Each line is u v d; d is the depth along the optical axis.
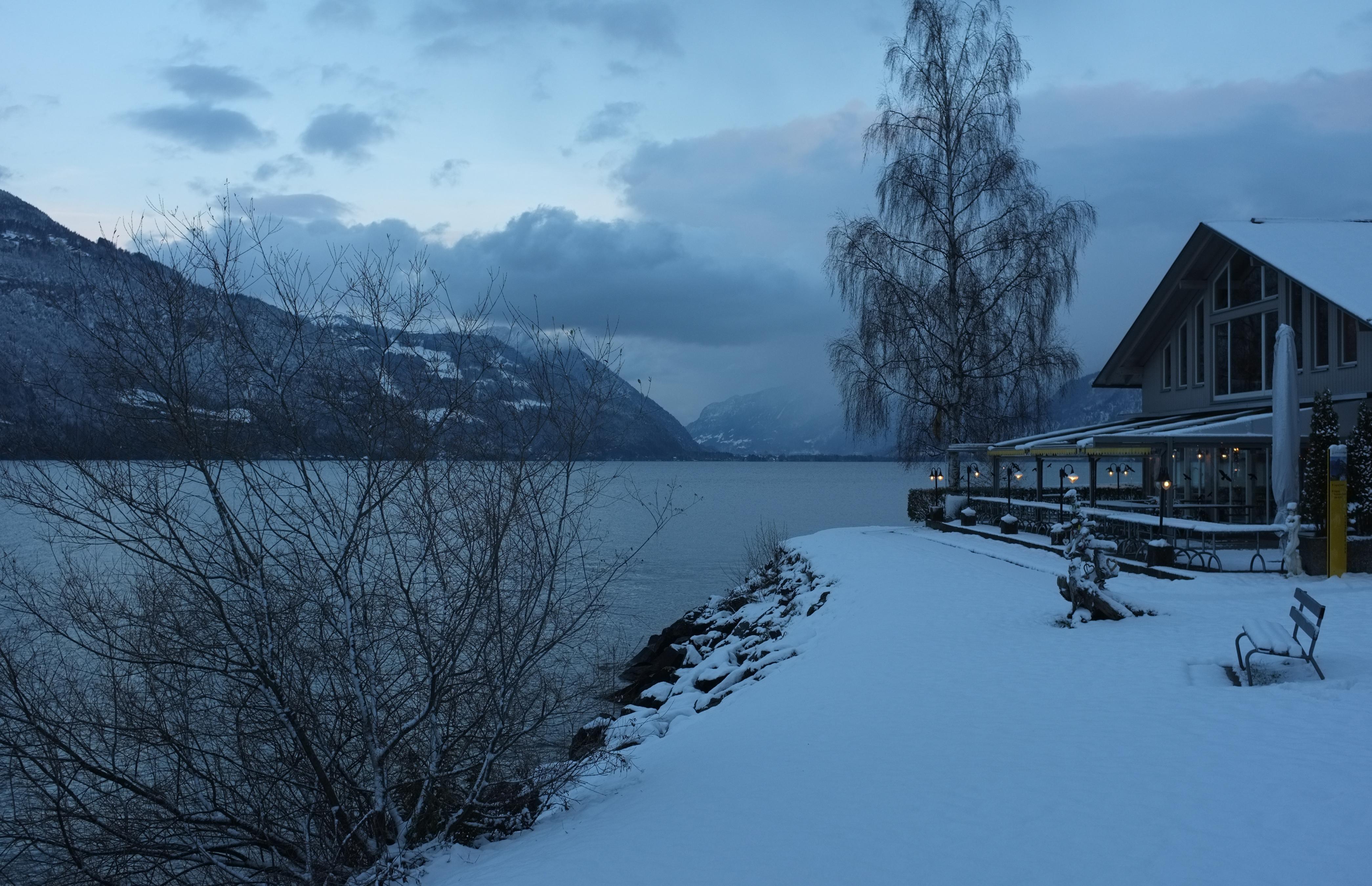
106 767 7.26
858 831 5.91
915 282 30.02
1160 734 7.36
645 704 14.53
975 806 6.14
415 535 7.56
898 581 18.02
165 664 6.99
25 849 7.12
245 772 7.52
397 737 7.45
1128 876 4.91
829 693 10.14
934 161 29.92
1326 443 17.59
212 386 7.04
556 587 8.96
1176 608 13.29
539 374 7.98
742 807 6.68
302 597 7.36
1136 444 21.81
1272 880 4.76
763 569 27.67
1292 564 16.45
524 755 8.96
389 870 7.10
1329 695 8.21
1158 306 28.27
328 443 7.36
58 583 7.56
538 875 5.89
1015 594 15.78
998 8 29.64
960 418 29.80
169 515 6.92
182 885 7.55
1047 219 28.80
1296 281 21.48
